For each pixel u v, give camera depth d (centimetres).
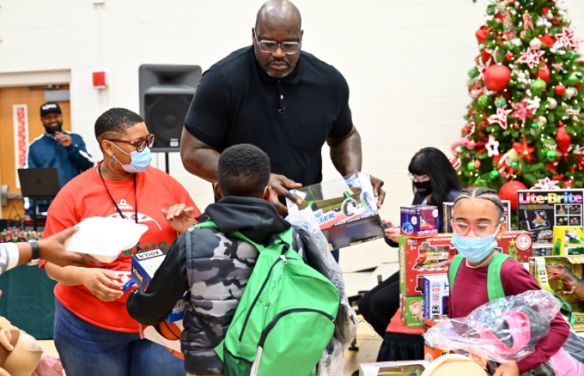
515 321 191
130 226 194
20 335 188
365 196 228
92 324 220
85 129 625
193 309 176
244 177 176
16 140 661
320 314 167
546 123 452
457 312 212
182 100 508
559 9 461
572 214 301
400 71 567
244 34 594
